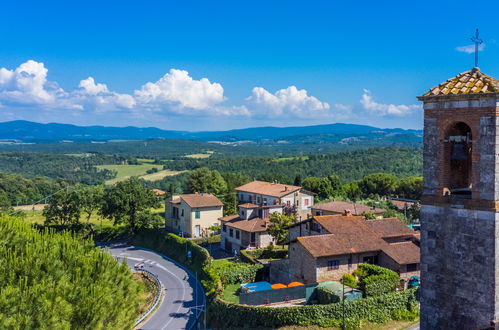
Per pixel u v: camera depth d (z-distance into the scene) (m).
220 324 47.16
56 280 26.36
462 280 18.98
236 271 57.66
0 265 25.25
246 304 46.44
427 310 20.17
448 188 19.84
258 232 73.75
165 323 49.62
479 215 18.38
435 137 19.67
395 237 57.62
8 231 29.28
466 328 18.89
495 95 17.59
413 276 50.97
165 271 70.62
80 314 24.48
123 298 29.20
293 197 95.75
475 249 18.53
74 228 93.38
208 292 55.59
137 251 85.19
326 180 131.88
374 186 132.12
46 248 28.98
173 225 96.69
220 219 82.00
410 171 168.38
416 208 93.88
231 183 131.12
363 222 59.50
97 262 29.78
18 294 22.84
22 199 133.62
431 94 19.62
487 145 18.06
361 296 45.25
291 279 54.31
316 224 59.00
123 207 89.19
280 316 43.12
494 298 18.06
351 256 51.75
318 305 43.06
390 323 43.53
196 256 71.44
